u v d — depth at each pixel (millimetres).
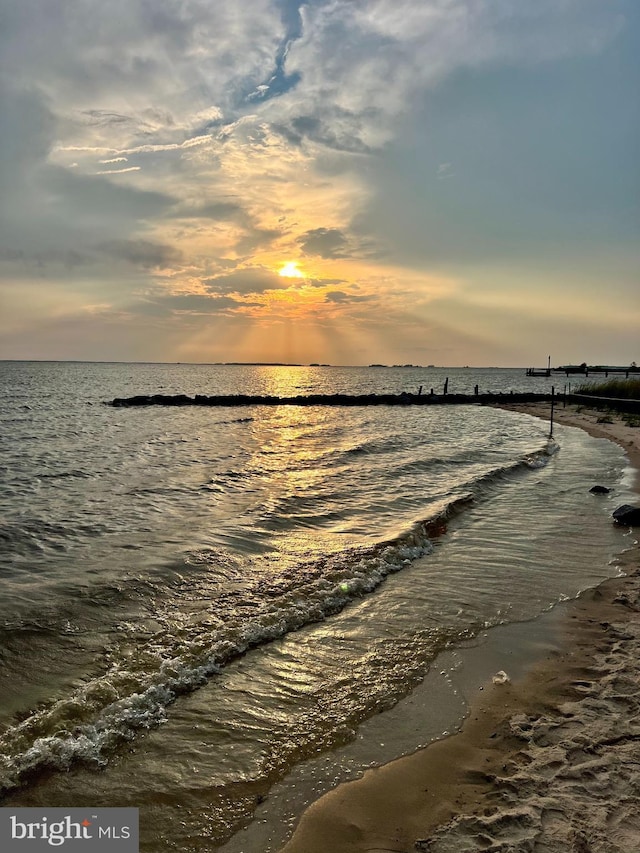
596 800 3781
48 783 4090
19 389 73375
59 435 27438
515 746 4496
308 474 16812
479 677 5609
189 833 3678
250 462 19250
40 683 5348
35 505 12719
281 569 8453
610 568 8734
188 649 5957
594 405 45656
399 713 5012
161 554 9141
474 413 45375
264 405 53406
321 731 4746
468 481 15258
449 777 4156
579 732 4594
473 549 9719
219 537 10172
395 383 116375
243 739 4629
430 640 6395
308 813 3828
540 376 139125
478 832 3551
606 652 6031
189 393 72562
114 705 4945
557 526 11172
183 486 14977
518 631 6617
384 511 12148
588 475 16891
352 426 33844
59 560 8859
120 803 3924
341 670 5738
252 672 5668
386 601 7480
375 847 3512
